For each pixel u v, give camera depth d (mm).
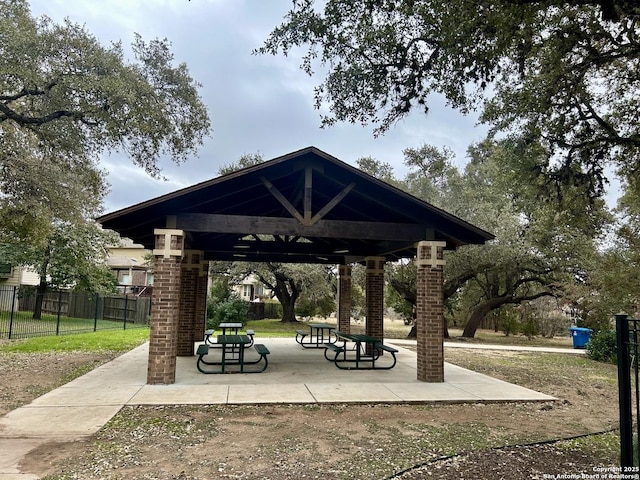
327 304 29484
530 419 6309
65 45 12047
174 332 7836
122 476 3939
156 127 14000
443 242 8773
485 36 5539
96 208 16469
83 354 11734
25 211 13867
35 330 17406
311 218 8047
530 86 7680
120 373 8711
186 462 4316
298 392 7324
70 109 13172
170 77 14711
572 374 11180
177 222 7852
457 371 10055
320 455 4590
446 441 5152
